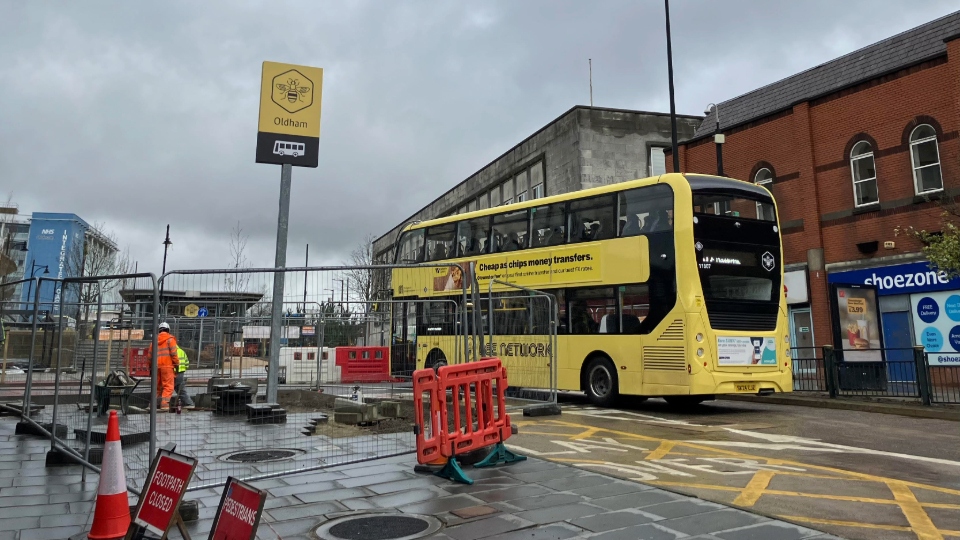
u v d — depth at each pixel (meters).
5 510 5.59
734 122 24.44
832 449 8.69
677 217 12.62
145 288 7.50
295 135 12.27
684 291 12.31
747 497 5.97
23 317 12.01
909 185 18.44
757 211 13.43
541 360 12.81
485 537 4.72
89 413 6.98
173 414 11.64
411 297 12.33
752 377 12.62
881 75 19.20
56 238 83.44
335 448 8.19
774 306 13.16
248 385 12.53
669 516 5.22
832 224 20.25
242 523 3.62
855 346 15.86
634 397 14.91
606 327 13.50
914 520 5.23
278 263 12.06
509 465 7.30
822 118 20.72
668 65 20.73
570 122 27.89
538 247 14.95
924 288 17.84
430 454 6.42
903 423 11.59
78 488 6.41
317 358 12.80
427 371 6.58
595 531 4.84
